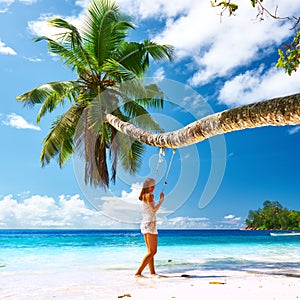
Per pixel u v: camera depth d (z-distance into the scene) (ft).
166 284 18.12
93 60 40.78
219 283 18.04
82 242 70.08
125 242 71.67
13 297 15.28
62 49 41.39
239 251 43.98
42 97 42.63
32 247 53.26
